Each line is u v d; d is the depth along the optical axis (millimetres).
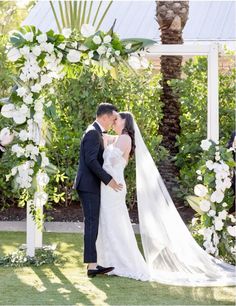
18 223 9133
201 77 9844
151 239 6938
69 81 9555
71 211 9641
